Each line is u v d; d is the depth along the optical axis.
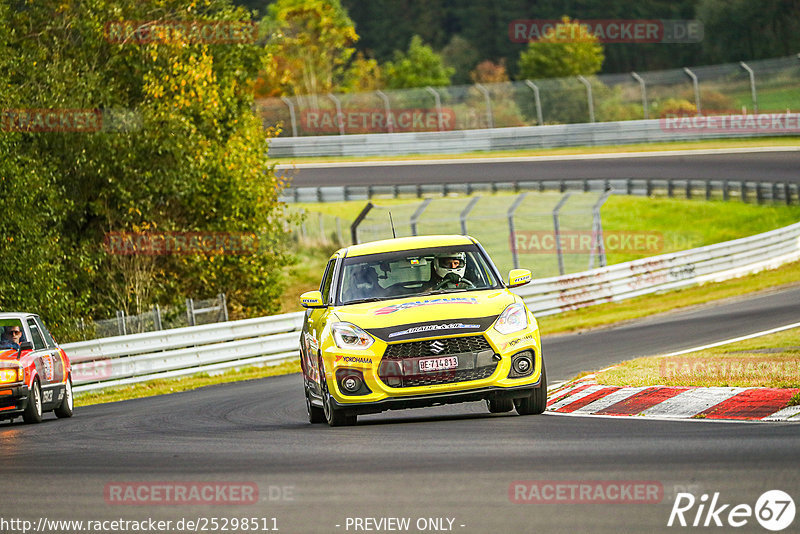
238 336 78.94
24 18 94.12
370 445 28.81
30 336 49.81
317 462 26.22
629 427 28.91
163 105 97.06
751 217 155.25
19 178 79.56
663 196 167.38
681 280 108.00
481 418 34.69
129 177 94.38
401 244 38.06
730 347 52.66
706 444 24.86
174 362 74.06
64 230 95.69
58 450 33.94
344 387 33.28
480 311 33.75
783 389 31.66
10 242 79.62
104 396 67.62
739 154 188.75
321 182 187.00
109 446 34.16
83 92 89.81
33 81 88.25
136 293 100.50
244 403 51.12
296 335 82.81
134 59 98.31
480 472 23.02
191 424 41.47
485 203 167.12
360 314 34.44
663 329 71.88
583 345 67.44
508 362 33.16
